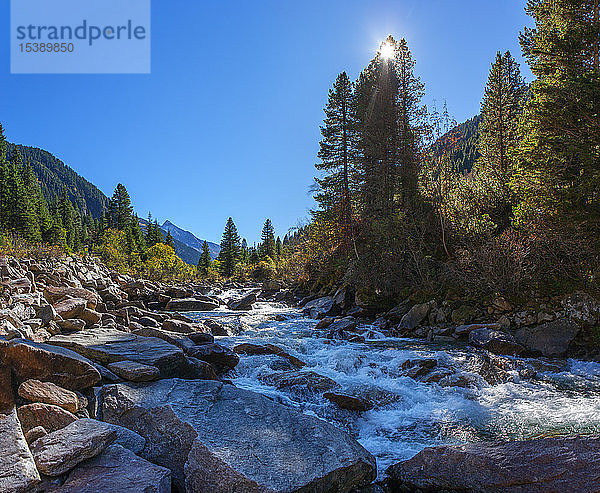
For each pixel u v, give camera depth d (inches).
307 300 990.4
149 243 3149.6
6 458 145.9
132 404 211.9
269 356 391.9
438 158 795.4
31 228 2014.0
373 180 1017.5
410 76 1063.0
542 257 528.4
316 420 211.9
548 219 539.8
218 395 231.3
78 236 2930.6
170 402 215.0
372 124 1031.6
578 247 504.1
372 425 266.8
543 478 164.6
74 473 150.1
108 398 218.7
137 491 140.9
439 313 566.3
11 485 134.1
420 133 863.1
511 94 1120.8
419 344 487.5
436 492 178.1
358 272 781.9
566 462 171.0
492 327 481.7
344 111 1226.6
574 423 258.1
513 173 695.7
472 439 241.6
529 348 441.4
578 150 488.7
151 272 1715.1
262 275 2076.8
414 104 1033.5
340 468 169.3
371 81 1092.5
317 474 161.2
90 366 227.9
